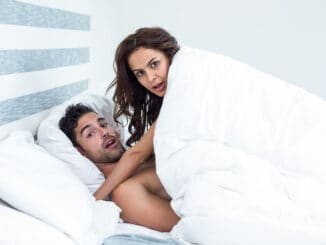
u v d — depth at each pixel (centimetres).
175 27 262
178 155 120
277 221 99
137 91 157
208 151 117
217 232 100
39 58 147
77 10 194
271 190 107
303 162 119
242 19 255
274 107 125
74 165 136
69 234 97
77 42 196
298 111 125
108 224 115
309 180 111
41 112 152
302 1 246
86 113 154
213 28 259
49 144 137
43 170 110
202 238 102
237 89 128
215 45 262
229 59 135
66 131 150
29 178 102
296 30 251
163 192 138
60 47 170
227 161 115
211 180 108
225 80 128
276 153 121
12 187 96
